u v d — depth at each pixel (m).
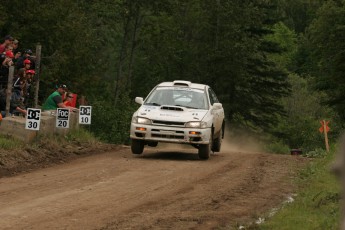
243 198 14.35
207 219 11.73
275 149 95.38
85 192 14.50
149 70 101.62
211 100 24.67
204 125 22.50
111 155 23.23
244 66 87.56
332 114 97.25
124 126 45.38
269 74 91.56
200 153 22.78
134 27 88.50
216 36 89.56
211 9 89.06
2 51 25.14
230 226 11.15
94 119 44.06
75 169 18.69
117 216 11.80
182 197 14.17
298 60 156.88
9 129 21.55
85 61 47.09
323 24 82.12
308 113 122.75
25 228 10.59
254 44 86.81
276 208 13.02
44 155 20.95
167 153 24.91
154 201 13.54
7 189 14.67
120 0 82.50
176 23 97.56
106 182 16.12
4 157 18.91
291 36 160.75
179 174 18.16
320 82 86.62
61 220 11.31
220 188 15.73
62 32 43.41
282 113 93.88
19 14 41.62
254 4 91.75
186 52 95.38
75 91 45.25
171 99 23.86
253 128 93.00
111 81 102.25
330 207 12.62
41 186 15.25
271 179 17.80
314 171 19.19
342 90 81.69
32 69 26.05
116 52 103.88
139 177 17.25
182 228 10.84
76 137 26.08
